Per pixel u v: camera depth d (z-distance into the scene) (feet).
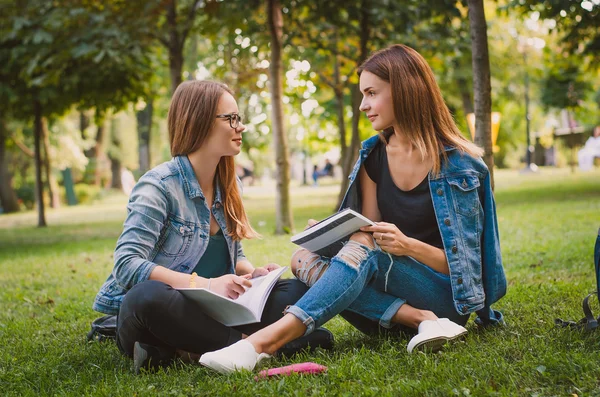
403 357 8.58
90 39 32.55
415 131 9.11
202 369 8.35
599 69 45.01
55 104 44.88
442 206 9.17
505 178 94.84
